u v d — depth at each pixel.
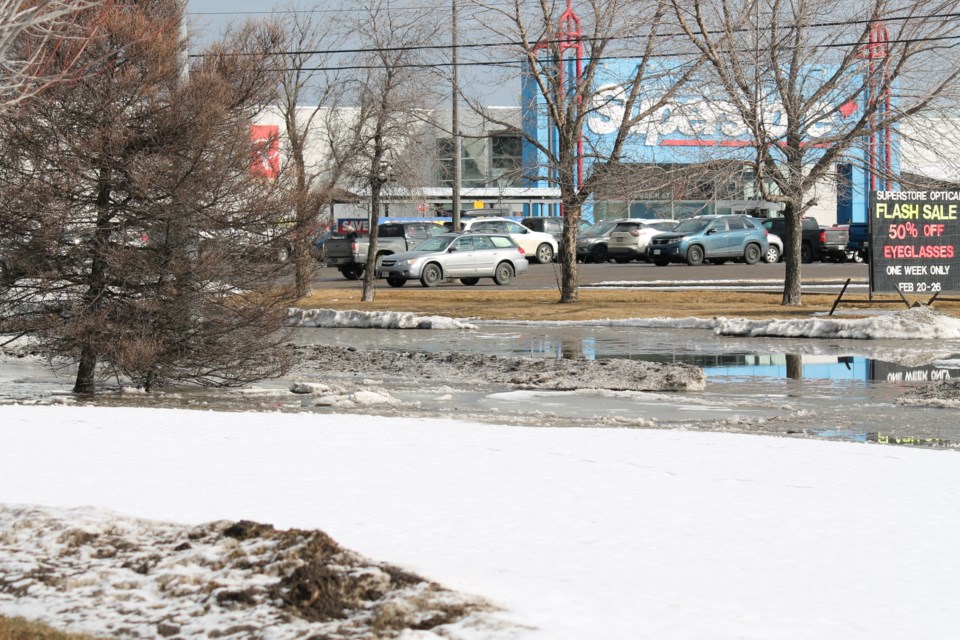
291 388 31.38
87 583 10.79
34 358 38.56
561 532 12.89
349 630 9.49
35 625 9.68
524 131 61.75
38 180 28.66
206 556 11.25
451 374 33.59
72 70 26.70
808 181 50.62
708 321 46.59
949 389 29.20
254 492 14.92
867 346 40.38
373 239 58.97
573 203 55.56
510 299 58.53
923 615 9.99
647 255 90.12
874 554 12.06
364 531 12.80
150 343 29.34
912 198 48.28
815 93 49.50
